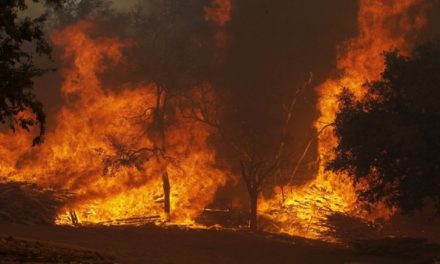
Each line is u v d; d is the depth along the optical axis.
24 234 36.62
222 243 39.78
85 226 43.81
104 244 34.75
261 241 42.16
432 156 33.78
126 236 39.53
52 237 36.12
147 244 36.53
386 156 35.38
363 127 35.59
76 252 16.19
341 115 37.44
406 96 35.31
